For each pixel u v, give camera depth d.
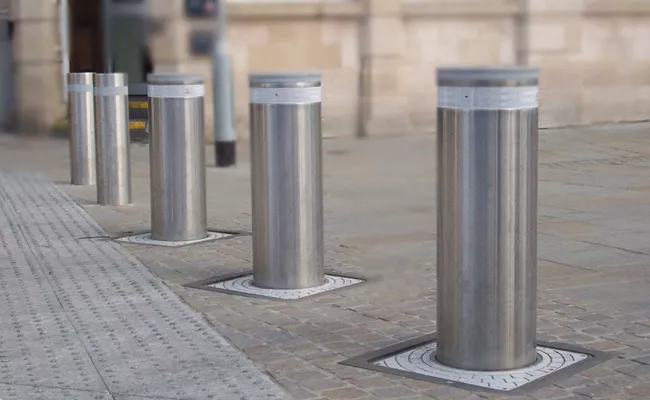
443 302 4.94
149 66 8.96
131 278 7.25
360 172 9.97
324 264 7.43
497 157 4.64
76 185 13.17
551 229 9.13
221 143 14.79
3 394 4.70
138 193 12.11
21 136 21.47
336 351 5.33
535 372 4.84
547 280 7.02
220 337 5.63
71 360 5.23
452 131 4.70
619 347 5.32
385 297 6.54
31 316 6.17
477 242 4.76
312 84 6.61
